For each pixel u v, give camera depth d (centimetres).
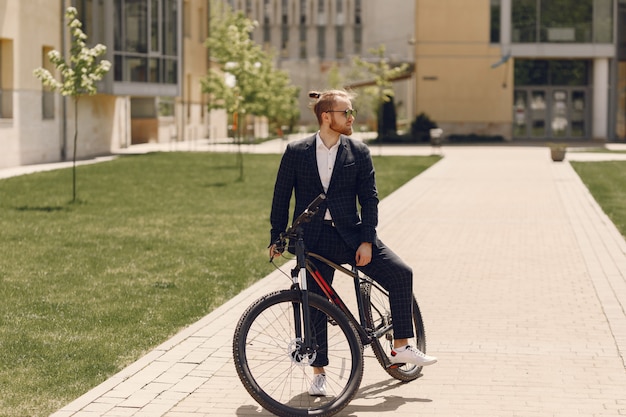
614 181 2525
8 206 1872
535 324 834
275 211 605
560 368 683
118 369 693
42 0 3228
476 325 831
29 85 3144
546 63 5434
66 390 636
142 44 3984
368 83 5609
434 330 811
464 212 1791
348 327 578
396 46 10081
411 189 2283
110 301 955
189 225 1603
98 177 2616
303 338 580
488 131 5434
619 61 5328
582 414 575
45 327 834
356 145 599
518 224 1600
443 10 5412
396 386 640
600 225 1577
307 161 593
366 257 586
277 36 11506
